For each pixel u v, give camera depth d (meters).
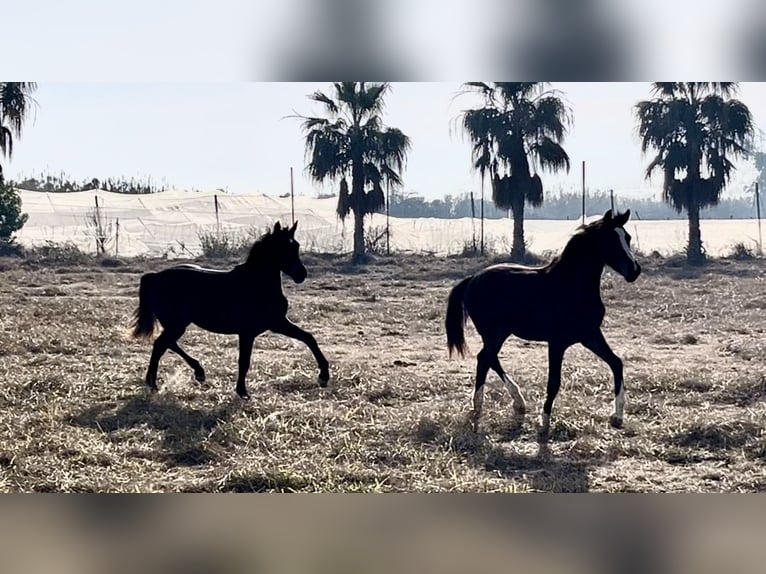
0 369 11.71
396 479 7.44
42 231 38.66
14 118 28.86
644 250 38.97
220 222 42.03
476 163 34.66
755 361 13.34
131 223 40.91
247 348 10.35
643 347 15.02
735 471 7.84
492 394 10.55
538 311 8.92
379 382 11.05
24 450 8.03
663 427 9.02
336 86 34.53
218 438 8.54
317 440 8.66
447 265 31.62
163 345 10.66
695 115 33.75
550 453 8.42
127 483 7.27
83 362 12.45
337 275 28.70
